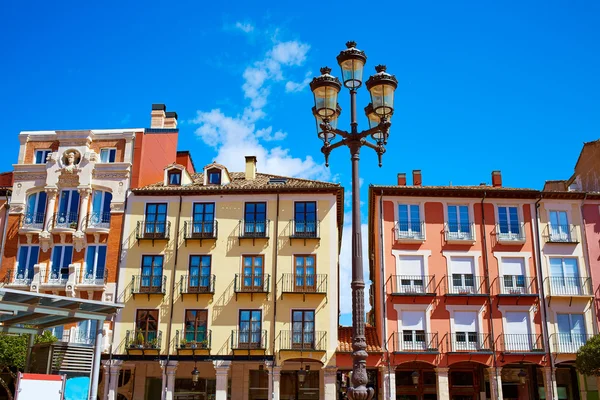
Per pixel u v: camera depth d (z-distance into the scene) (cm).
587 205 3966
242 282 3756
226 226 3884
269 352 3591
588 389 3719
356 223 1248
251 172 4394
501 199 3938
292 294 3681
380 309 3731
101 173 4041
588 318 3725
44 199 4062
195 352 3609
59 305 2050
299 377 3497
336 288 3719
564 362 3666
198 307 3722
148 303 3753
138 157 4112
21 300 1927
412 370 3797
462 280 3794
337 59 1375
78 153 4106
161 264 3838
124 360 3625
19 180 4088
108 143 4162
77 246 3909
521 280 3809
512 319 3703
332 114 1341
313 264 3775
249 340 3619
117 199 3981
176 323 3700
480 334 3653
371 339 3756
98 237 3909
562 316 3734
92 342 3659
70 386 2197
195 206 3950
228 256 3822
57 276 3875
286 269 3769
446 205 3925
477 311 3703
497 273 3806
